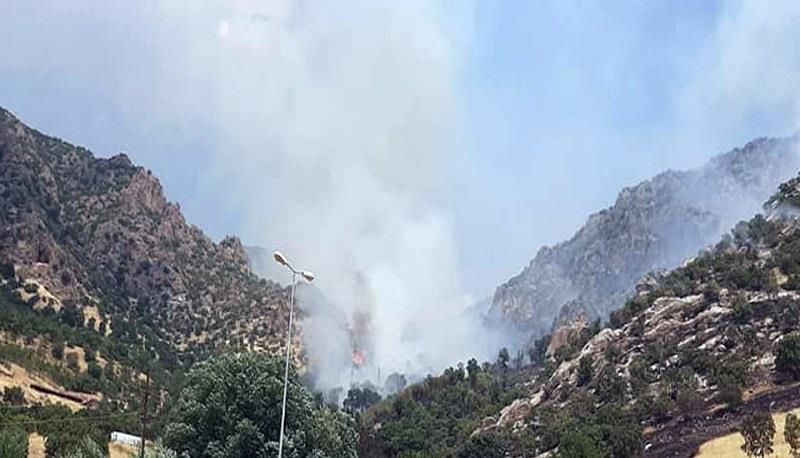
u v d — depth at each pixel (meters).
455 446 137.25
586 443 91.56
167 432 65.88
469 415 163.25
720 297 133.38
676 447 92.81
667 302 140.62
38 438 106.88
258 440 62.38
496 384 187.62
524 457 116.06
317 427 68.00
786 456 78.44
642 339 133.62
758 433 80.12
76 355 166.75
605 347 140.25
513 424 136.12
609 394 121.88
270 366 68.12
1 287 195.12
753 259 144.75
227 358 69.44
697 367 115.62
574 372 142.12
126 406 143.00
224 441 63.16
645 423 106.12
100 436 102.00
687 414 103.12
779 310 120.00
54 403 137.25
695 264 154.38
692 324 129.25
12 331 161.25
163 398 159.50
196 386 67.75
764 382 105.25
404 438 143.88
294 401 66.00
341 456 73.19
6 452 85.94
